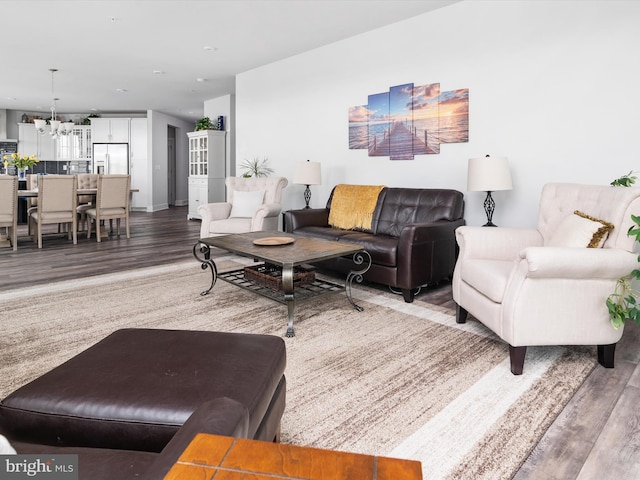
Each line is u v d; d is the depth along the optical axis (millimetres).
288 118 5797
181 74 6734
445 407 1786
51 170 10875
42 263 4477
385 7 4039
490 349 2389
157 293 3414
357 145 4887
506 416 1723
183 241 5980
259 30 4699
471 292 2549
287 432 1598
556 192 2727
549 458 1469
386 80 4543
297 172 4805
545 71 3395
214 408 788
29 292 3398
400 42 4387
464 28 3867
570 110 3281
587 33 3164
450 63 3988
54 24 4582
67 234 6191
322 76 5258
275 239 3328
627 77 3004
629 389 1948
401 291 3598
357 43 4812
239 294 3414
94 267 4309
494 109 3711
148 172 10516
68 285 3619
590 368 2170
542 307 2053
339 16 4273
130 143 10578
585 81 3193
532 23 3439
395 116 4469
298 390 1918
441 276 3488
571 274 2018
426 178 4258
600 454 1490
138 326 2684
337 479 552
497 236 2697
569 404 1819
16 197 5070
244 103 6539
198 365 1205
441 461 1445
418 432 1609
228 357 1263
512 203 3654
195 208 8602
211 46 5270
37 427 1013
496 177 3242
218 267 4320
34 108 10367
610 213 2184
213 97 8703
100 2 4012
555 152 3379
